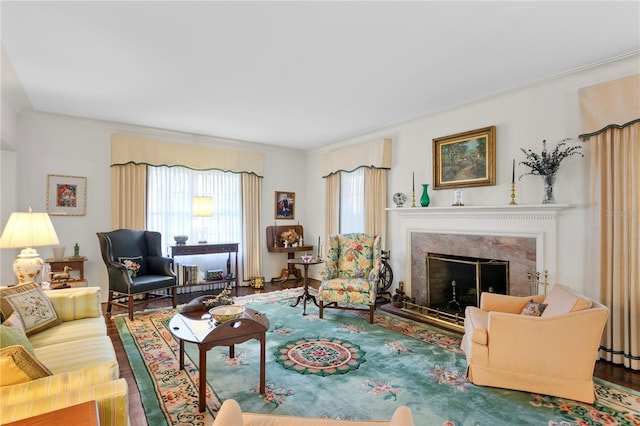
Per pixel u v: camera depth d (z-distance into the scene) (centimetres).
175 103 384
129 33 236
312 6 206
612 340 281
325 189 604
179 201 527
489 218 369
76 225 451
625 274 274
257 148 607
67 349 205
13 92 347
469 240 386
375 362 278
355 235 448
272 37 242
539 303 277
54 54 266
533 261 333
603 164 288
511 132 358
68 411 116
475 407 213
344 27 229
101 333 238
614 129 281
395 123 465
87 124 456
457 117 408
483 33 237
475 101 376
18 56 269
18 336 165
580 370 220
